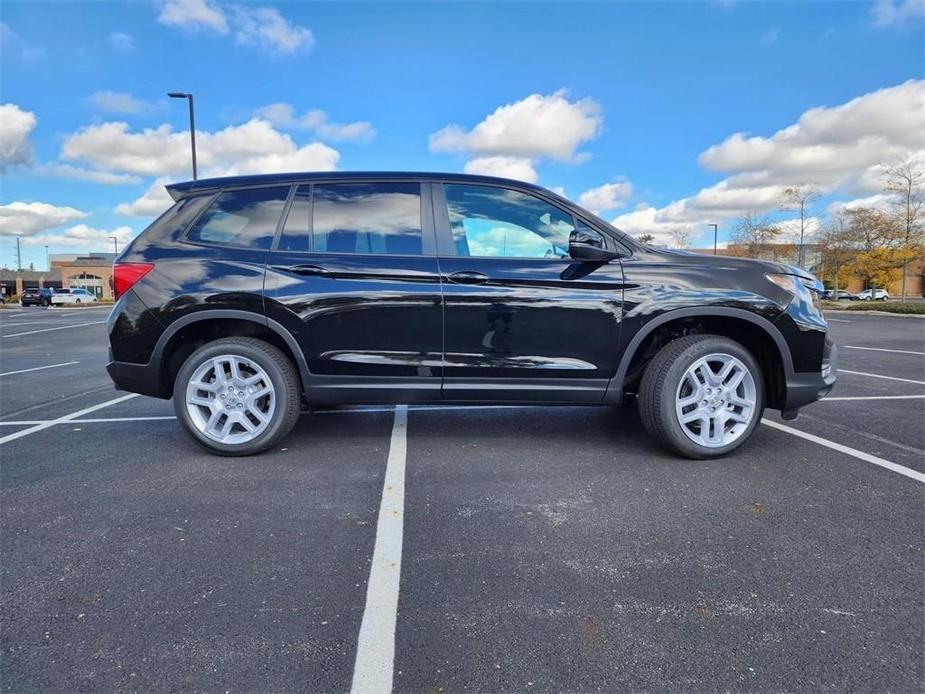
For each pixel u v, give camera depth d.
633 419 4.65
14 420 4.76
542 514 2.79
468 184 3.72
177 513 2.82
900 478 3.25
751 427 3.58
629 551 2.43
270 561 2.36
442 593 2.13
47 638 1.88
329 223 3.65
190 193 3.74
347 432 4.25
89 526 2.68
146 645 1.84
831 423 4.46
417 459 3.61
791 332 3.51
